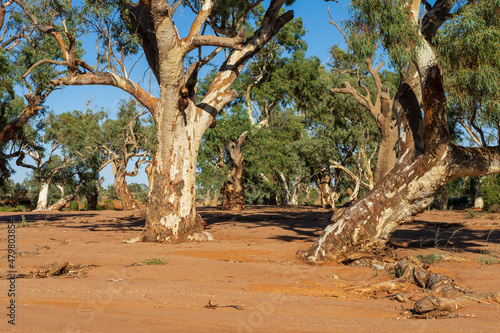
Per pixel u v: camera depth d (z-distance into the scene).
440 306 5.42
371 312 5.52
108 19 15.37
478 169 10.23
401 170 10.66
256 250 12.17
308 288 7.32
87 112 52.06
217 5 17.05
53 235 17.39
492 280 7.27
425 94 10.22
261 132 45.50
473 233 16.97
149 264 9.23
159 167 15.26
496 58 9.30
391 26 9.48
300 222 23.80
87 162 56.19
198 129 15.77
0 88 31.83
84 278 7.53
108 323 4.37
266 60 45.25
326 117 47.47
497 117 9.87
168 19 13.28
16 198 74.88
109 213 37.50
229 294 6.32
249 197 73.00
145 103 15.28
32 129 50.16
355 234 10.58
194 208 15.56
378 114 24.78
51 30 14.80
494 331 4.48
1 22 19.41
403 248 12.27
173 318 4.82
